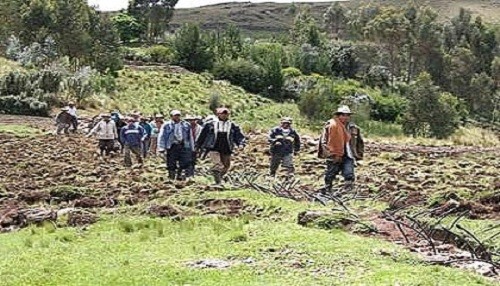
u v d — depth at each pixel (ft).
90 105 156.04
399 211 42.16
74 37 196.54
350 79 284.82
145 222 39.60
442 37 361.10
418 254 30.53
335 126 51.08
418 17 338.54
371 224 35.99
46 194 50.29
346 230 35.76
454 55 325.21
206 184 54.39
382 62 330.75
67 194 50.01
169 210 42.93
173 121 60.95
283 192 49.52
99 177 62.34
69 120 110.01
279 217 40.47
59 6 197.57
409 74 324.80
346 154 51.06
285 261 29.73
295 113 205.67
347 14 433.07
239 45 273.33
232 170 69.36
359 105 208.23
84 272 29.45
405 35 327.47
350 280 26.68
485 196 46.65
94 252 33.22
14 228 40.81
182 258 31.19
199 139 56.24
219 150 55.83
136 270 29.32
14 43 183.01
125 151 72.64
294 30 361.71
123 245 34.50
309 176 67.31
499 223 39.65
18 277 29.17
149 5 356.59
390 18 330.13
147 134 79.97
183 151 60.85
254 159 83.56
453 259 29.81
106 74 195.72
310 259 29.78
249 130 135.44
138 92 189.47
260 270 28.58
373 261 29.25
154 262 30.60
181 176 61.67
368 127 193.47
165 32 387.14
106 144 82.28
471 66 320.50
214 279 27.63
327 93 211.61
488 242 34.94
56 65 161.58
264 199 45.21
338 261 29.35
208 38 262.88
